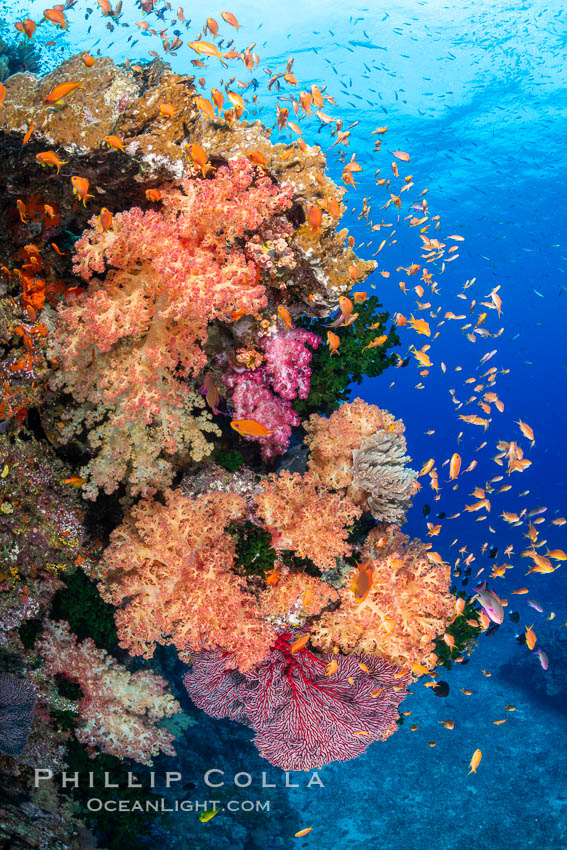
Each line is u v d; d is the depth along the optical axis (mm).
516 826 12164
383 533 5938
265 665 5207
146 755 6363
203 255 4301
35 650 5980
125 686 6203
